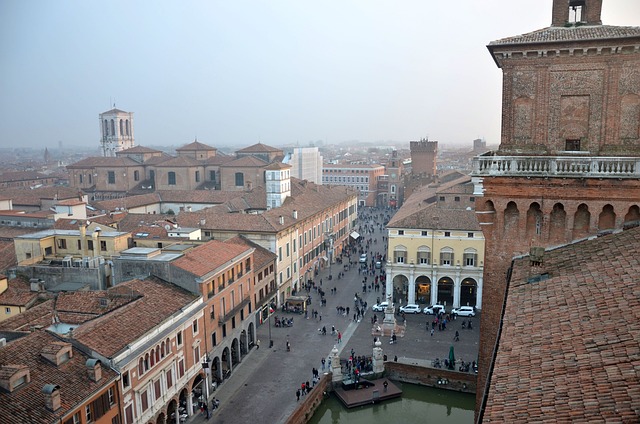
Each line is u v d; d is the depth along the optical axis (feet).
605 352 63.10
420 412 207.10
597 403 53.01
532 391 60.03
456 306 301.02
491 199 120.67
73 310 179.93
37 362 134.72
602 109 120.88
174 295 191.72
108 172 597.93
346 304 319.06
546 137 125.59
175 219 340.59
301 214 364.17
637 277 82.07
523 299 91.97
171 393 175.94
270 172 415.23
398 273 307.17
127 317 165.07
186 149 648.79
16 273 223.71
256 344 254.88
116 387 145.48
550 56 122.52
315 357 241.35
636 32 116.67
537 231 119.34
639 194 109.09
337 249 460.14
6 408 117.19
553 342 70.85
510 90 126.93
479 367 127.65
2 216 353.72
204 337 201.36
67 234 257.75
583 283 88.84
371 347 251.19
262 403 198.49
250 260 251.39
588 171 112.37
